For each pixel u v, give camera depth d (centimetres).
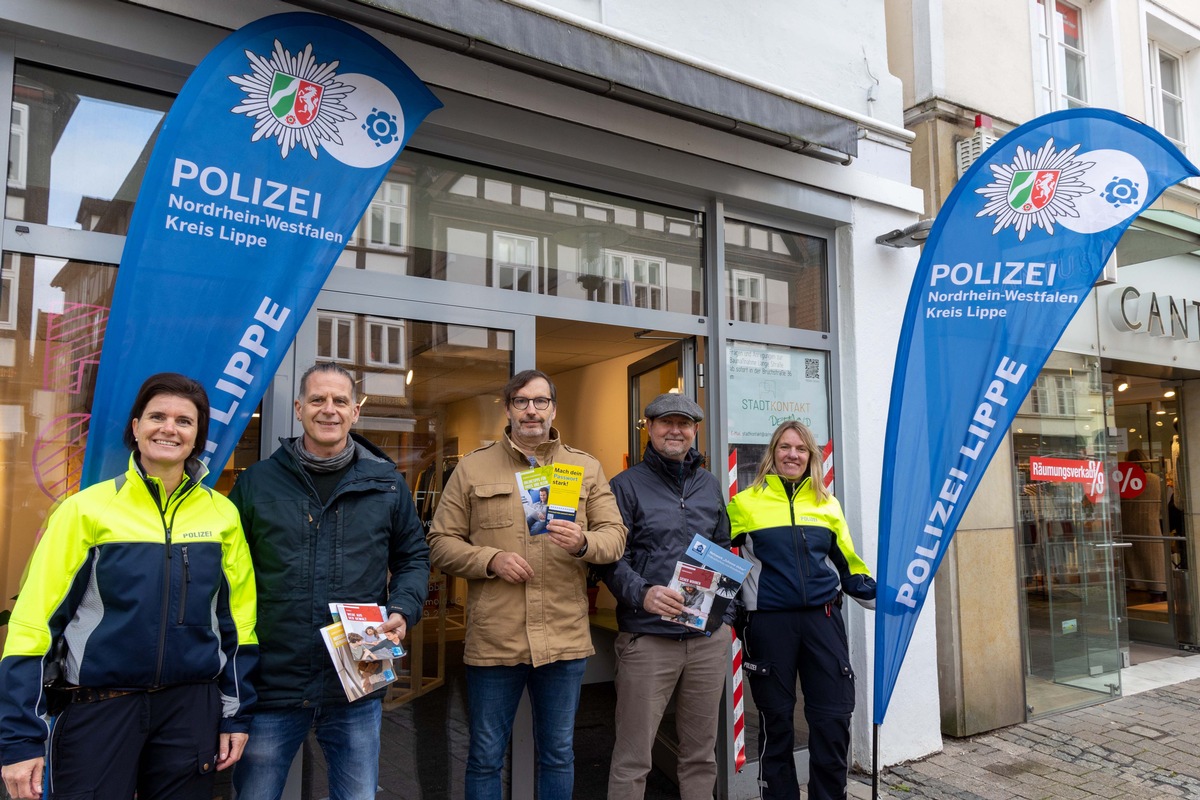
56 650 194
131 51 265
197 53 275
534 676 294
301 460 240
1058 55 632
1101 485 613
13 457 251
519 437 298
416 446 329
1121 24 664
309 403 240
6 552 248
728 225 429
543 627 285
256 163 253
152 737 200
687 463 324
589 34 305
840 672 325
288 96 260
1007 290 348
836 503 347
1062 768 443
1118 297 632
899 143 484
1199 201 714
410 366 329
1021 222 351
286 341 257
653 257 403
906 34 536
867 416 451
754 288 434
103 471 225
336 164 269
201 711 205
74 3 255
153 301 235
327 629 224
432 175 341
